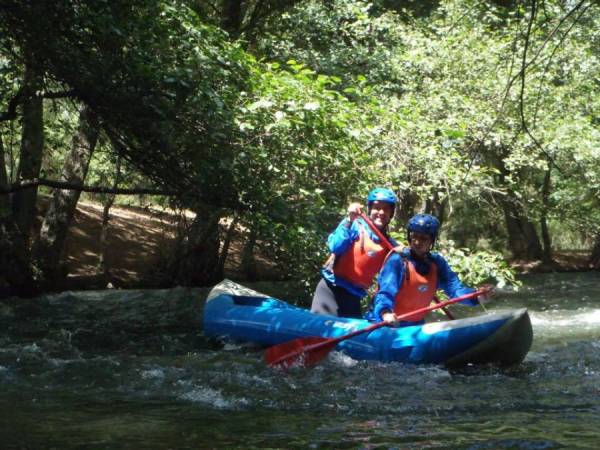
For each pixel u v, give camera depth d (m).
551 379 5.20
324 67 12.90
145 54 7.80
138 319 9.38
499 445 3.49
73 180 12.60
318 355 5.70
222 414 4.18
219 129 7.77
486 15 14.40
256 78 8.34
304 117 8.03
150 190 8.61
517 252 21.50
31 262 12.26
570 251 23.56
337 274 6.53
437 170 9.87
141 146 8.52
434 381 5.14
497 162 16.59
